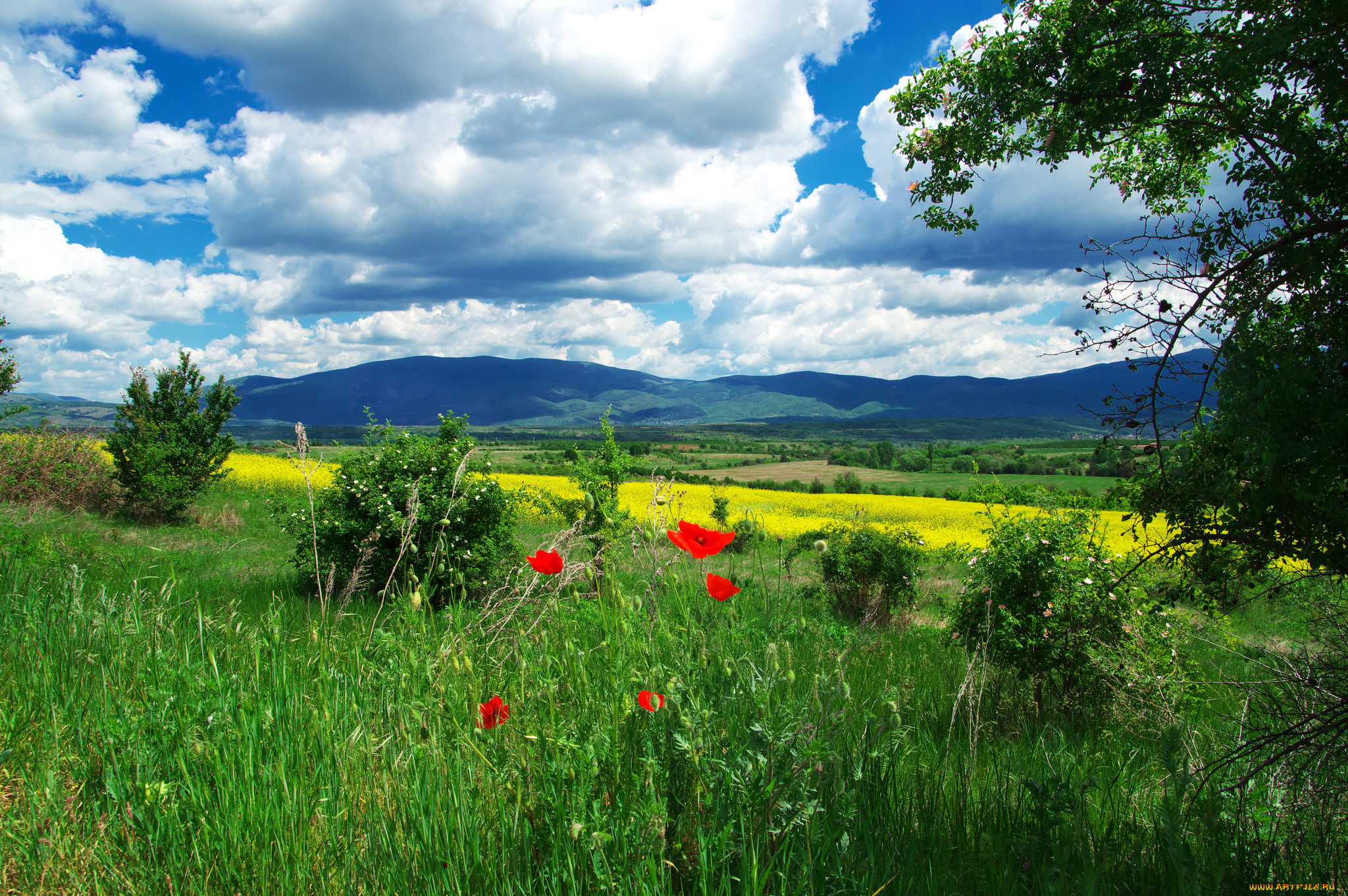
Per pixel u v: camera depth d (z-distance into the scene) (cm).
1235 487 205
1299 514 199
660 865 137
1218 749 275
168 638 295
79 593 345
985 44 350
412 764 191
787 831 144
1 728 218
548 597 233
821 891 142
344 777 190
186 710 207
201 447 1451
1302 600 257
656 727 159
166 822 167
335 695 232
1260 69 224
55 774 191
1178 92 265
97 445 1502
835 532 979
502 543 780
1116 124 296
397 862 156
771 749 147
